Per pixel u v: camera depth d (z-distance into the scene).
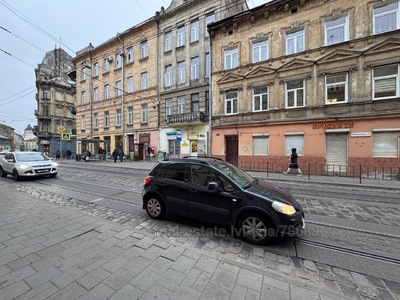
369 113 10.99
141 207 5.55
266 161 14.06
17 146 82.38
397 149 10.45
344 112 11.68
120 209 5.38
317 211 5.33
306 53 12.77
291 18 13.31
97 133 26.61
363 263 3.01
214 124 16.59
